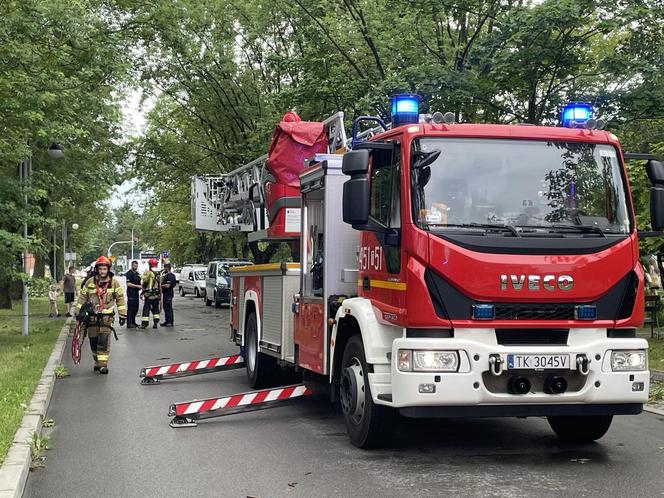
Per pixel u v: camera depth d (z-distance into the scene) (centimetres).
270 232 1137
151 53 2859
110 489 604
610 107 1552
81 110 1897
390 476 625
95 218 4606
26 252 1691
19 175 1908
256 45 3048
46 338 1872
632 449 723
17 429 770
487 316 621
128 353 1620
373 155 714
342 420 888
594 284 637
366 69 2030
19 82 1468
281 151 1105
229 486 605
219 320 2705
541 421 875
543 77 1581
